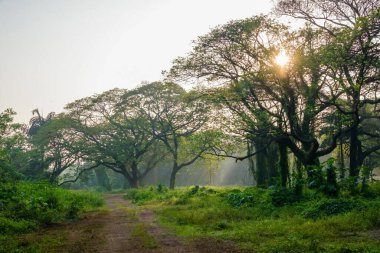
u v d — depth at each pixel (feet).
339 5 73.15
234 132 82.58
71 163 179.73
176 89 150.41
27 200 53.88
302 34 70.03
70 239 37.76
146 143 178.81
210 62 80.64
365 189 58.49
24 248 32.73
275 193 59.72
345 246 26.96
